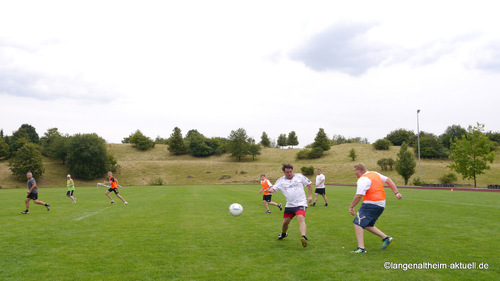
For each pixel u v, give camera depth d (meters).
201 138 107.62
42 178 70.19
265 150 108.25
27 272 5.20
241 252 6.48
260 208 15.41
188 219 11.44
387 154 87.06
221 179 74.44
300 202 6.96
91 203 18.83
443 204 16.55
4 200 22.00
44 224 10.41
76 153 73.00
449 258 5.88
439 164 69.75
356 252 6.30
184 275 4.99
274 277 4.84
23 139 91.44
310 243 7.30
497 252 6.32
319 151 91.31
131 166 82.94
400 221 10.52
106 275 5.02
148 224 10.30
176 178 75.56
